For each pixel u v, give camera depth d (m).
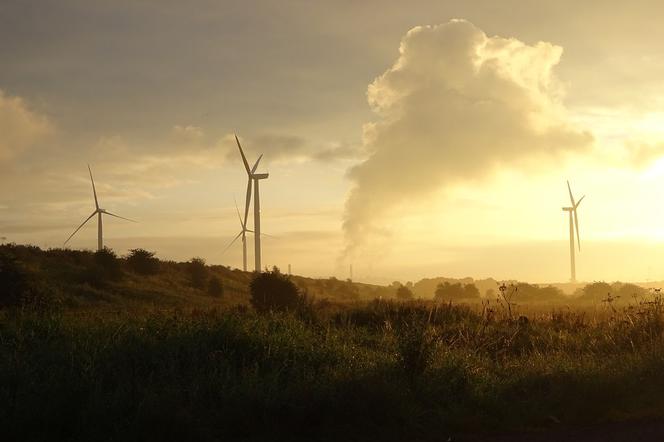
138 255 65.31
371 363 12.20
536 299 78.12
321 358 12.41
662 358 12.70
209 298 61.16
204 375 10.48
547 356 14.84
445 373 11.55
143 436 8.24
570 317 22.84
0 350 11.30
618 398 10.63
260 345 12.53
